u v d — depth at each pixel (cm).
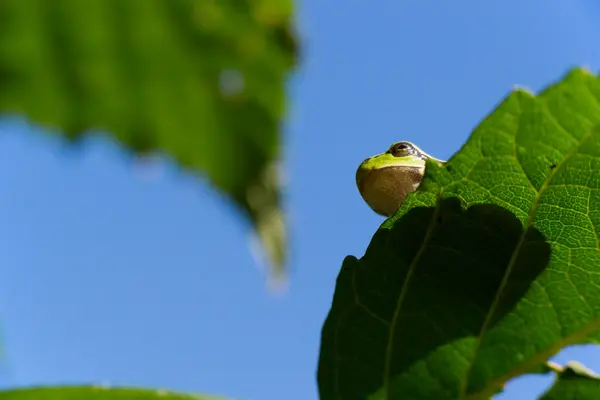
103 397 13
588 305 16
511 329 16
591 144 14
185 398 13
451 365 16
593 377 15
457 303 16
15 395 13
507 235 16
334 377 16
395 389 16
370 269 17
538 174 15
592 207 15
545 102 14
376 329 16
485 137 15
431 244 16
